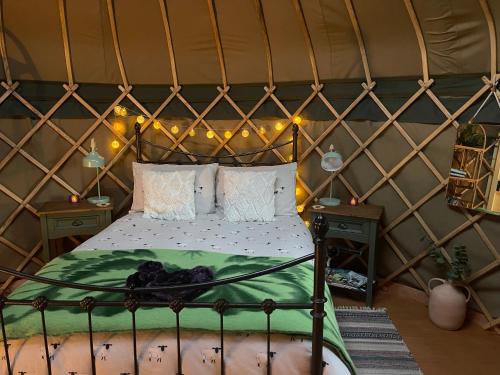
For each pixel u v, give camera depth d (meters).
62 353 1.36
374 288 3.00
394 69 2.75
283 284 1.64
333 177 3.15
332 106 3.06
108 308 1.47
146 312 1.44
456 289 2.52
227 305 1.32
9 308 1.51
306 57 3.02
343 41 2.81
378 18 2.55
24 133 3.03
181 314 1.43
